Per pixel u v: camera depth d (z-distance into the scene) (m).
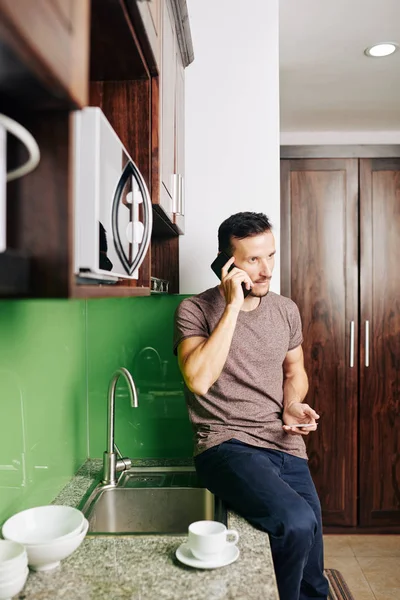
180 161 1.96
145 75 1.42
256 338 1.77
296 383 1.91
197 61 2.16
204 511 1.81
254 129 2.15
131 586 1.08
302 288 3.51
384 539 3.44
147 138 1.44
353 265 3.50
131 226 1.18
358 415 3.52
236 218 1.80
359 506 3.52
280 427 1.75
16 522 1.21
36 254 0.76
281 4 2.28
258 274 1.78
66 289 0.76
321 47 2.69
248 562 1.18
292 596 1.37
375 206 3.50
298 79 3.09
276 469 1.61
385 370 3.51
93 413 2.14
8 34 0.55
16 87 0.69
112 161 1.02
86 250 0.86
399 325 3.50
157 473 2.01
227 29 2.16
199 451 1.68
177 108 1.85
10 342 1.35
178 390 2.15
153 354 2.15
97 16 1.06
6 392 1.32
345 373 3.51
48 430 1.64
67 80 0.71
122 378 2.15
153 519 1.80
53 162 0.76
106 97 1.45
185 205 2.16
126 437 2.17
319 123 3.93
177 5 1.68
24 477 1.44
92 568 1.15
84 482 1.85
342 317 3.51
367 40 2.62
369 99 3.43
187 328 1.74
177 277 2.15
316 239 3.51
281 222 3.51
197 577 1.11
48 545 1.09
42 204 0.76
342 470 3.52
